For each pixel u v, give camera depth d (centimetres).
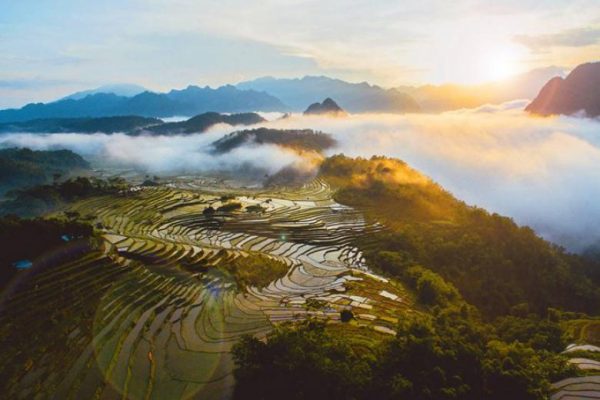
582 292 11000
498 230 12656
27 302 5919
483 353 4828
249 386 4191
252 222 12175
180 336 5450
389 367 4266
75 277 6700
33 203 13312
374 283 8325
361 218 12975
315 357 4091
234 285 7456
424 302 7944
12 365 4675
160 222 11844
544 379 4578
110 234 9675
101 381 4459
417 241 11288
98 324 5588
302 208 13925
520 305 9419
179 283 7125
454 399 3844
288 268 9012
